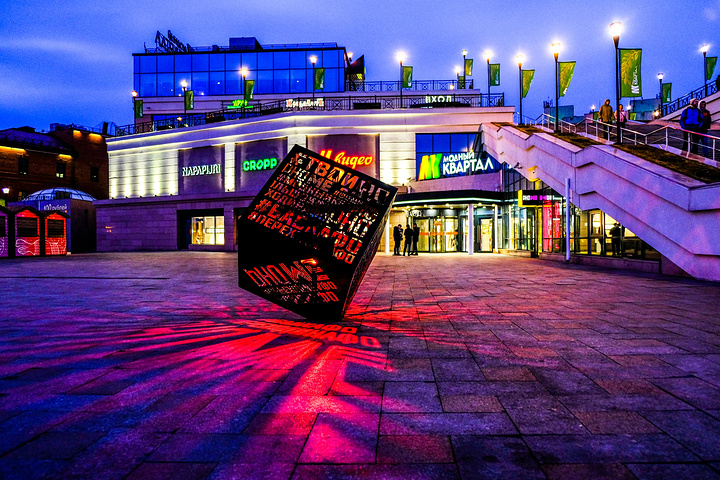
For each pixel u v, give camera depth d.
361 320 6.35
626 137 19.75
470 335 5.23
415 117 32.47
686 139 14.35
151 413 3.00
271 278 6.29
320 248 6.04
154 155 38.19
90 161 52.31
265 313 7.09
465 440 2.53
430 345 4.80
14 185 45.97
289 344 4.96
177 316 6.85
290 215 6.20
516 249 25.45
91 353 4.64
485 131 30.94
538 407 3.00
